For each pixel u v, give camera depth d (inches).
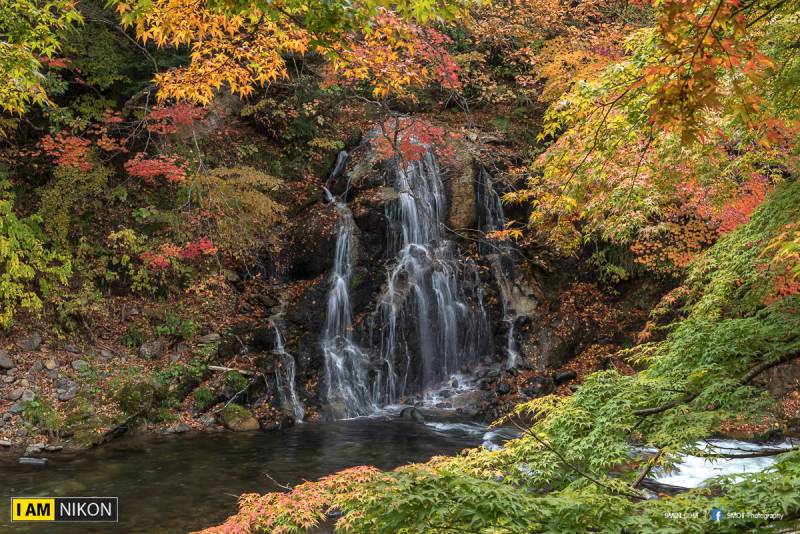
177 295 624.4
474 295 694.5
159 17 259.8
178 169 541.3
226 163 697.0
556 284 715.4
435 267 687.1
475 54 700.0
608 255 711.7
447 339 669.3
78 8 563.2
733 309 299.1
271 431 522.0
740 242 295.4
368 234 673.6
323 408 579.2
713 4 156.9
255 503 215.6
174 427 508.1
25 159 596.1
